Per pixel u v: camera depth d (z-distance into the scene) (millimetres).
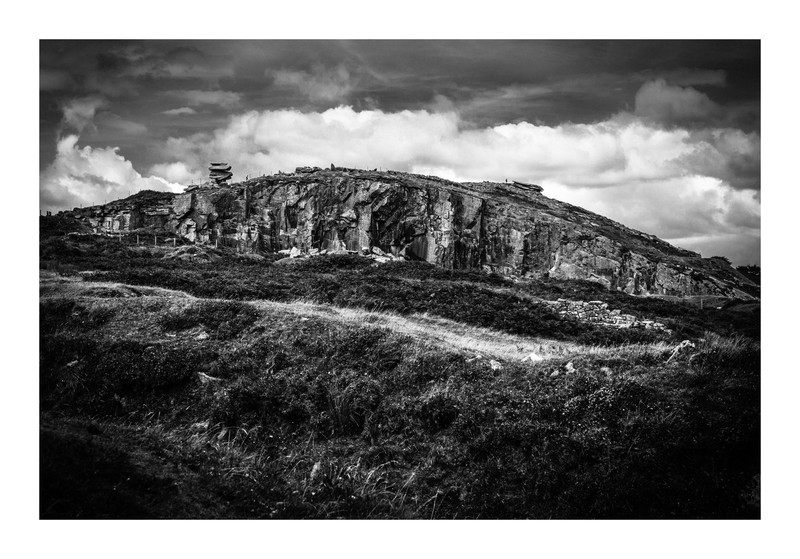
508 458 15992
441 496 15297
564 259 121562
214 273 48000
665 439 15508
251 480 14695
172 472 14273
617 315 43281
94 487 13000
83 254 56188
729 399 16906
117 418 18062
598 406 16891
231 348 21984
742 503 14633
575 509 14539
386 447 16953
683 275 111250
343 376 19984
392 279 46375
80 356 20781
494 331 33344
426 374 20062
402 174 139750
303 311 26953
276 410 18297
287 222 119188
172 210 114562
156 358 20422
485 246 125375
